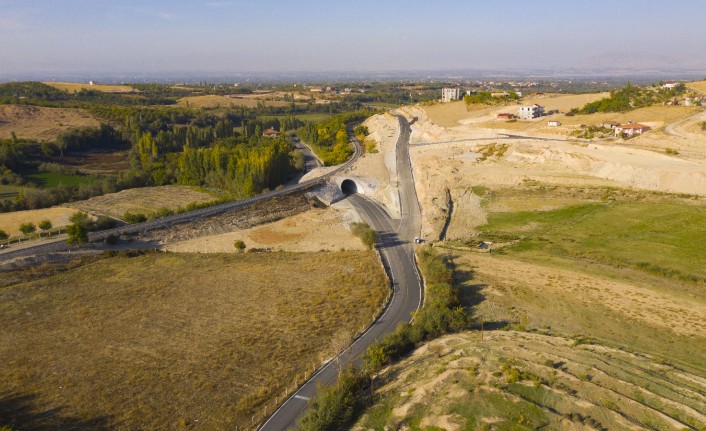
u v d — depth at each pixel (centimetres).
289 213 11294
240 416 4262
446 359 4347
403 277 7644
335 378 4794
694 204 9306
